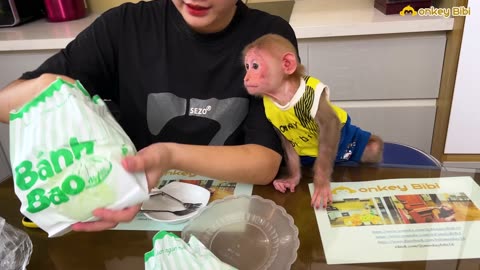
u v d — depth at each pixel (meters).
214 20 0.75
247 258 0.54
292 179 0.73
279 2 1.78
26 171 0.44
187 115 0.89
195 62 0.87
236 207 0.64
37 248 0.59
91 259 0.56
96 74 0.91
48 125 0.45
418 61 1.44
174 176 0.76
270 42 0.68
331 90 1.53
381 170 0.73
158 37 0.88
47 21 1.79
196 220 0.62
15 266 0.54
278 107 0.71
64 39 1.48
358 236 0.57
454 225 0.58
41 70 0.84
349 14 1.50
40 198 0.44
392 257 0.53
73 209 0.45
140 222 0.63
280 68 0.67
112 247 0.58
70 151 0.44
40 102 0.47
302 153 0.78
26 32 1.62
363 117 1.56
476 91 1.40
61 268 0.55
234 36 0.85
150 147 0.57
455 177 0.69
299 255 0.54
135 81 0.90
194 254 0.50
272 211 0.63
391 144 1.06
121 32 0.90
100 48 0.90
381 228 0.58
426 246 0.54
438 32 1.39
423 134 1.58
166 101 0.88
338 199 0.65
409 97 1.51
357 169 0.74
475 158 1.52
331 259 0.53
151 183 0.53
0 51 1.54
